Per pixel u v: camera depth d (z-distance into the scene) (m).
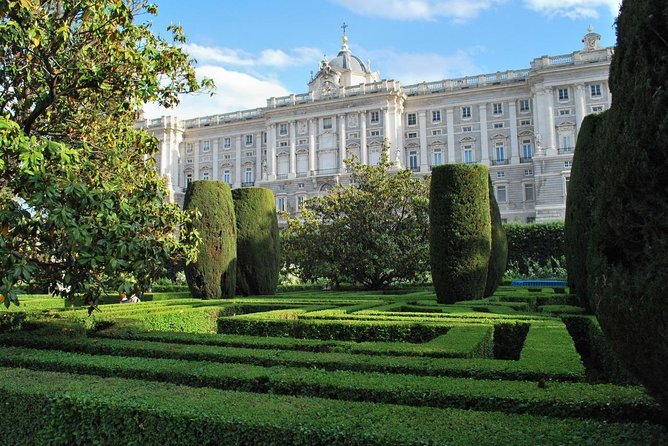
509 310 10.40
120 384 4.66
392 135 55.22
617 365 6.11
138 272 7.39
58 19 8.12
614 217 3.23
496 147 53.16
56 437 4.22
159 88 9.11
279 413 3.70
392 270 24.33
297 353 5.96
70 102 9.03
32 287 7.52
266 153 62.38
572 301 12.17
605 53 47.38
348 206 24.38
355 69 64.12
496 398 3.98
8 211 6.27
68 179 6.61
